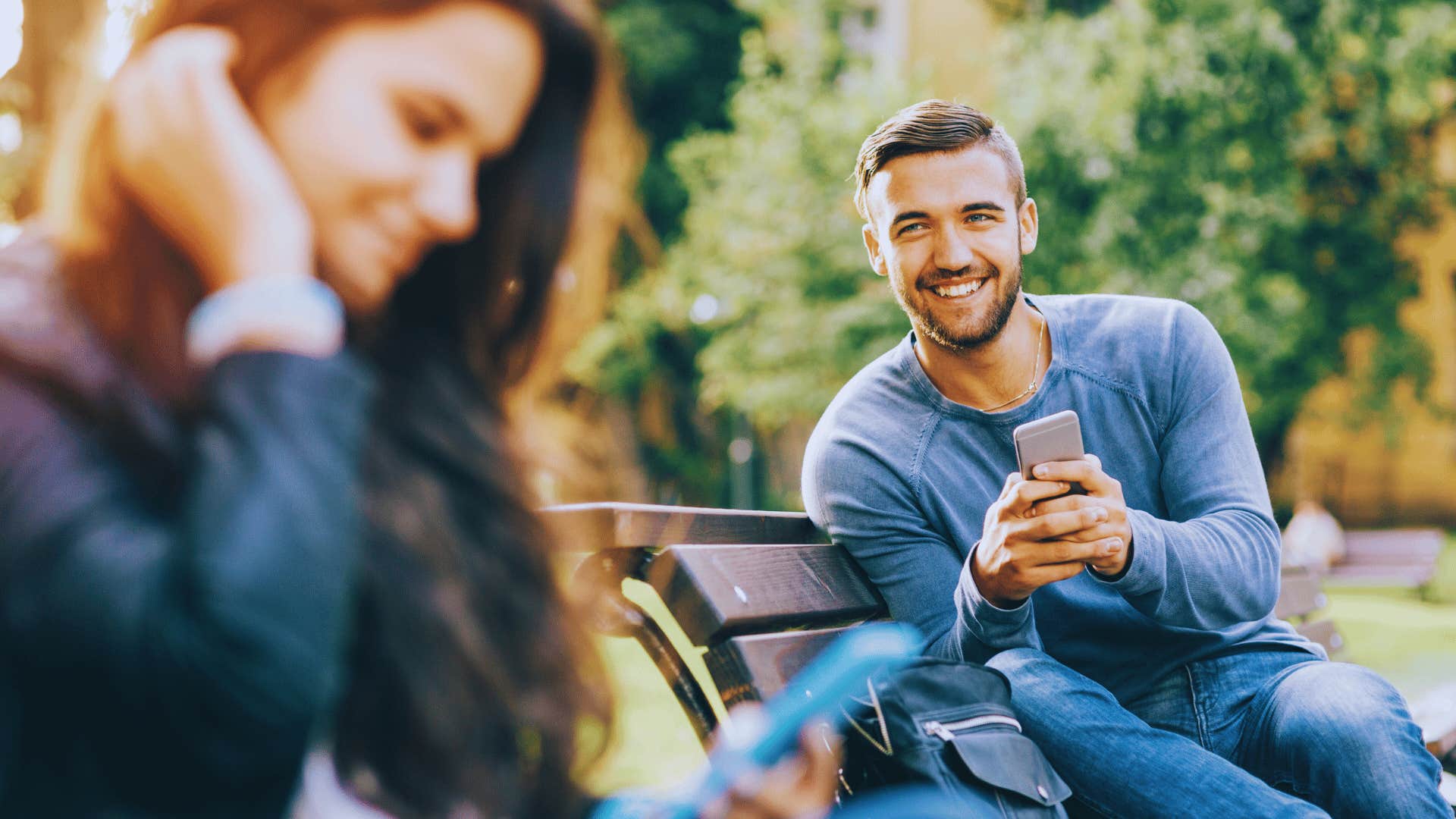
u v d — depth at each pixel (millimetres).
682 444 19188
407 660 1097
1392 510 21672
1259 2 11898
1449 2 13078
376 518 1106
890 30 17969
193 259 1068
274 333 1003
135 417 1015
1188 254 11328
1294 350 13945
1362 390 15773
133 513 987
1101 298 2428
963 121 2281
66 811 982
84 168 1092
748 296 13281
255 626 907
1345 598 12812
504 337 1349
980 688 1804
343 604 965
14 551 942
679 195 17391
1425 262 20203
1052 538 1939
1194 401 2297
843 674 1271
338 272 1110
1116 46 11977
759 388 13062
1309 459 21781
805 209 12977
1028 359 2344
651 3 17891
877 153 2309
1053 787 1764
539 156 1274
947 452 2311
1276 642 2305
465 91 1081
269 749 942
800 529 2391
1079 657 2273
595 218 1360
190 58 1040
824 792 1261
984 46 17500
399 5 1067
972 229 2248
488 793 1139
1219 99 11578
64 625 929
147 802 981
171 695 916
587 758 1301
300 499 946
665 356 18391
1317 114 12867
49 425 979
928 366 2375
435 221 1087
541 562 1232
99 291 1063
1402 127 14172
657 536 1884
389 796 1125
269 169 1037
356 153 1061
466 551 1167
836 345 12586
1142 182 11406
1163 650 2268
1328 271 14820
